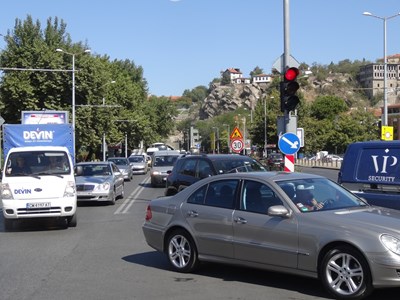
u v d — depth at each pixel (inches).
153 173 1109.7
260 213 288.0
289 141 584.7
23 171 526.9
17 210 507.8
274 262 278.5
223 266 338.3
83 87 1983.3
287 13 609.9
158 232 337.1
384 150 332.8
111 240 453.1
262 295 269.0
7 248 423.2
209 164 581.3
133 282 303.3
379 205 326.3
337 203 289.9
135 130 2970.0
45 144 797.2
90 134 2052.2
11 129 791.1
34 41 1948.8
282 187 288.8
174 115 4510.3
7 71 1910.7
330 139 3476.9
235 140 1162.6
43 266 350.6
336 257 256.2
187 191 331.9
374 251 243.3
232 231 297.3
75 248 417.1
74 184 531.8
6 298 272.8
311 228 264.7
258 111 3070.9
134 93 2979.8
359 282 249.1
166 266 345.1
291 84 569.6
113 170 821.2
